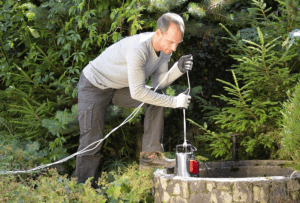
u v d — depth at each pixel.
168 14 2.49
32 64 4.05
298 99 2.45
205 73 4.95
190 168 2.39
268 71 3.17
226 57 5.04
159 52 2.70
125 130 4.13
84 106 2.89
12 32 4.25
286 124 2.55
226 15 4.15
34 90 4.00
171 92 3.62
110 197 2.64
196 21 4.45
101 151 4.11
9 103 4.10
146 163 2.79
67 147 3.83
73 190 2.46
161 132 2.79
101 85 2.86
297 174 2.33
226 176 3.04
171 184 2.34
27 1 4.10
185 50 4.76
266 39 3.60
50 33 4.02
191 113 4.76
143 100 2.56
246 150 3.41
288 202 2.19
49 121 3.58
